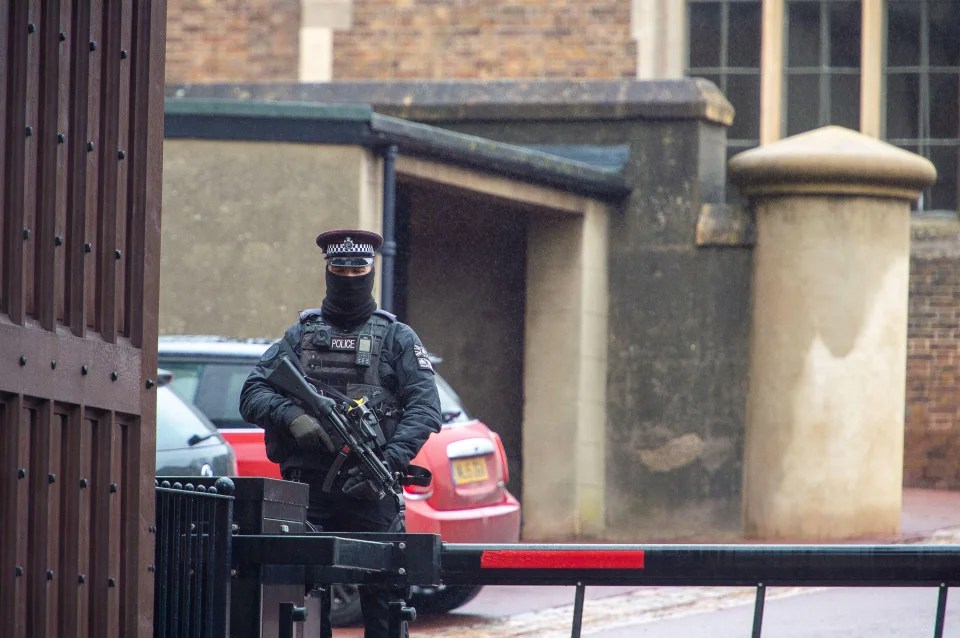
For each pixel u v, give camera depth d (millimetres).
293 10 75500
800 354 56719
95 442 15766
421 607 37594
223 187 49438
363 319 23953
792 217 57000
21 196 14305
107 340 15945
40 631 14547
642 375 59188
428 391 23625
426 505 36250
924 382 70062
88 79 15570
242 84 60812
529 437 58656
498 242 59969
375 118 48031
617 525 59031
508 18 73875
